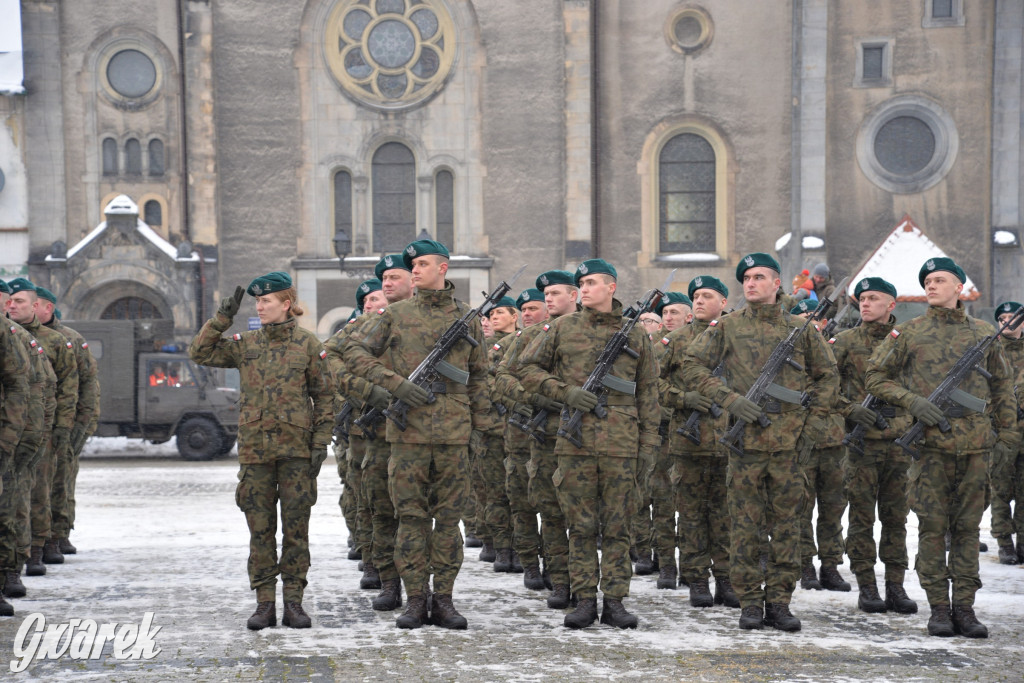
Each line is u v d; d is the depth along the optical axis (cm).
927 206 3534
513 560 1079
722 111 3581
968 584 775
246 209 3622
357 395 788
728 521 898
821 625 809
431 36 3650
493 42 3622
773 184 3566
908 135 3550
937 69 3519
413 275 813
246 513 794
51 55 3591
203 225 3575
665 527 986
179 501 1702
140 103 3609
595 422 798
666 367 935
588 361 807
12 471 879
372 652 708
